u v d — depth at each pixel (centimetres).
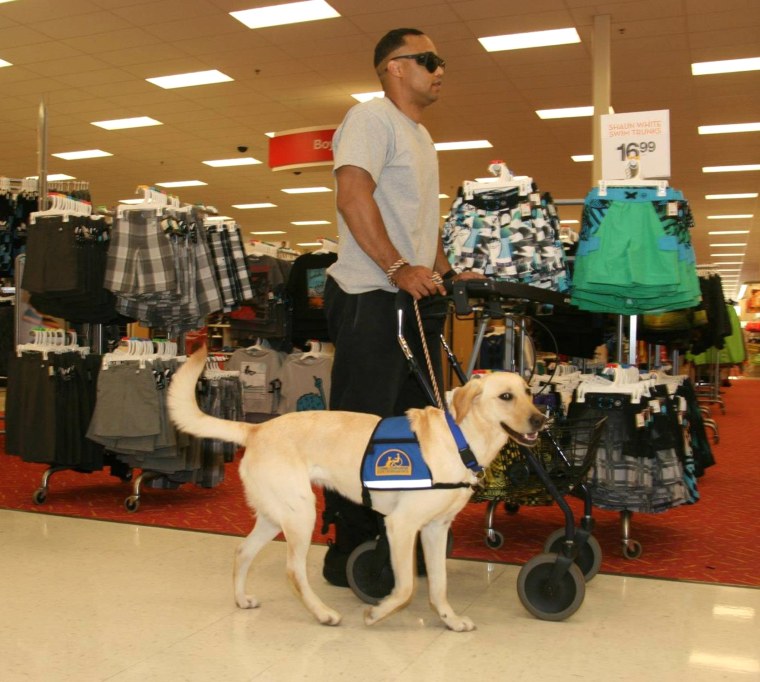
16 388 416
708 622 240
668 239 324
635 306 344
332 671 199
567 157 1298
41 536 343
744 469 579
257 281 603
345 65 890
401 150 262
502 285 256
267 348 632
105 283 397
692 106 1005
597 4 709
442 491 221
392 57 267
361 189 248
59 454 409
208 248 431
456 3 713
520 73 895
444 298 258
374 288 261
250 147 1272
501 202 336
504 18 745
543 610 239
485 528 355
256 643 218
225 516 394
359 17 750
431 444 222
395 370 263
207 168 1425
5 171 1473
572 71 886
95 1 720
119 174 1480
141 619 237
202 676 195
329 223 2061
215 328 958
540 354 668
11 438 418
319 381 607
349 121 258
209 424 242
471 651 213
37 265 403
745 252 2403
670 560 321
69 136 1206
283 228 2166
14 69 902
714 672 200
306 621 237
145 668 200
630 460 317
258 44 824
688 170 1361
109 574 285
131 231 400
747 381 2047
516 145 1223
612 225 328
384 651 213
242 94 998
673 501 328
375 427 232
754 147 1205
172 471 400
